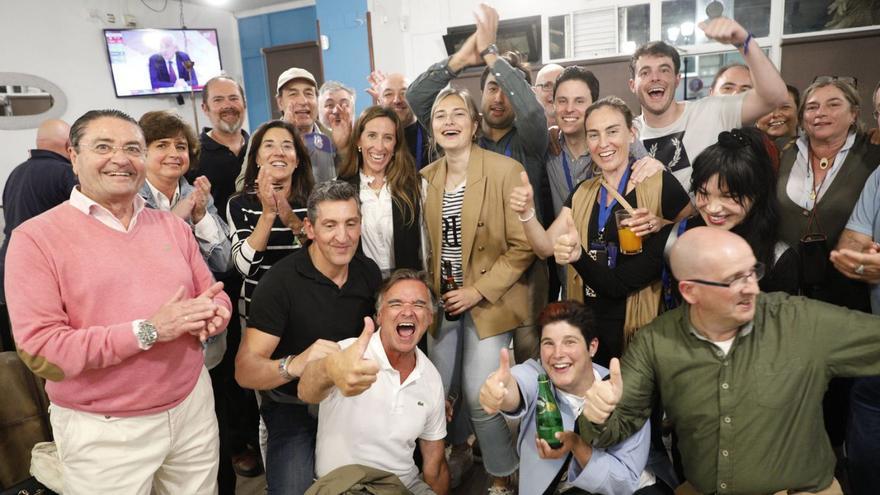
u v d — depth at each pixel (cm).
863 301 181
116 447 148
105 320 144
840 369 142
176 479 166
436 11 527
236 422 251
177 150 217
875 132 199
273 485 180
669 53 226
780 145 236
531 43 493
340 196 178
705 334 148
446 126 201
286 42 698
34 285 136
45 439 200
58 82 548
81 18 564
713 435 150
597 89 233
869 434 170
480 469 243
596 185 195
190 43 652
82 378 143
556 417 168
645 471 169
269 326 181
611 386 137
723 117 221
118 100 603
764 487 147
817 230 202
